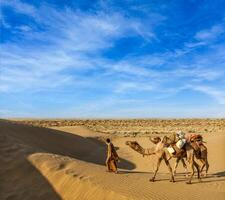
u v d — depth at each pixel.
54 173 19.44
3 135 25.31
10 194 18.50
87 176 18.56
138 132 57.84
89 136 42.56
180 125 88.56
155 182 18.25
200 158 20.44
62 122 93.38
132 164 32.28
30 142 29.69
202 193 16.16
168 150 18.77
